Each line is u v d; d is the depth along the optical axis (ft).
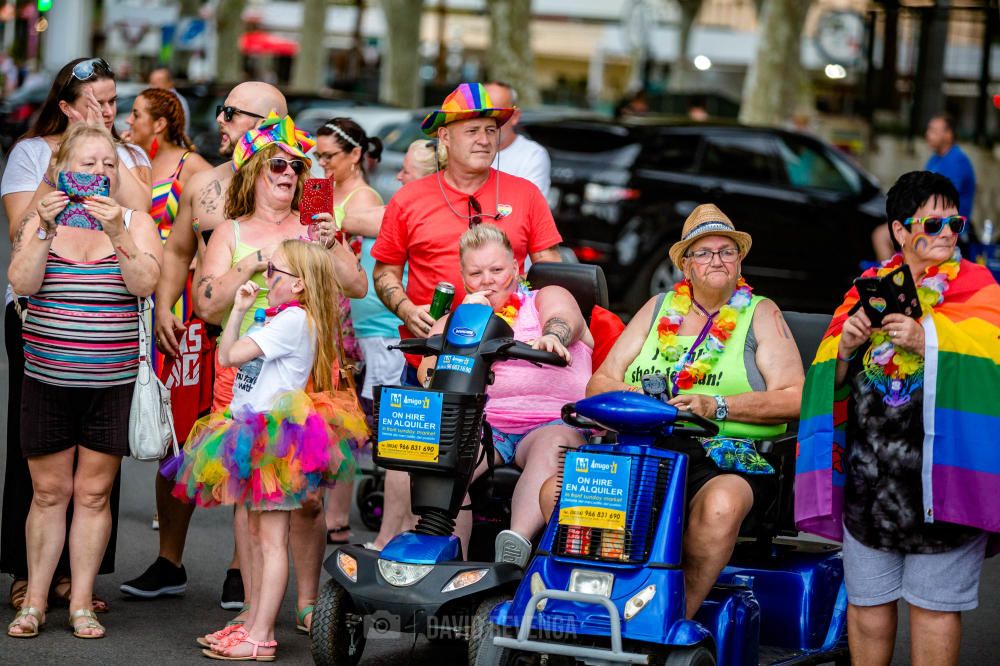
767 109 191.11
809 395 28.30
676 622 26.99
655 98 189.67
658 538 27.53
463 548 33.37
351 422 33.04
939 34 114.73
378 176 87.35
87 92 35.50
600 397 28.63
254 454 31.89
